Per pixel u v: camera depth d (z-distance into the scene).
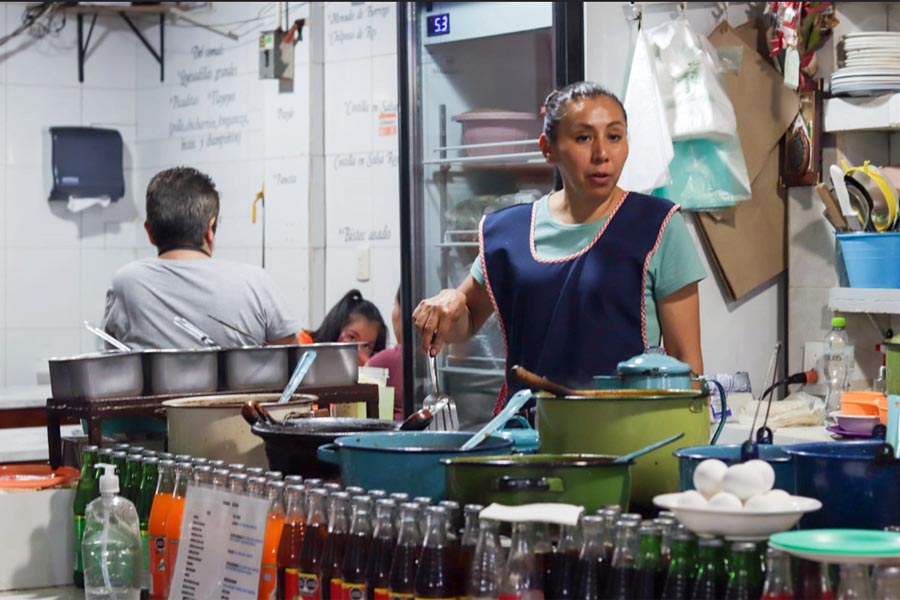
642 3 4.20
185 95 7.50
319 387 3.15
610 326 2.82
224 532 2.19
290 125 6.61
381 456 1.99
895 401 1.92
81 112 7.77
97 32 7.79
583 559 1.69
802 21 4.25
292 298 6.63
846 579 1.47
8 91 7.59
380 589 1.85
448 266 4.46
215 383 3.05
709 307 4.36
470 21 4.33
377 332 5.41
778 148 4.39
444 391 4.39
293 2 6.60
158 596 2.40
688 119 4.07
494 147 4.35
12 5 7.57
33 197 7.67
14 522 2.68
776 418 3.69
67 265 7.75
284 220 6.66
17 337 7.64
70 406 2.86
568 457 1.90
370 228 6.33
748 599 1.55
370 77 6.30
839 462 1.69
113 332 3.80
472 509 1.77
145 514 2.51
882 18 4.37
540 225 2.95
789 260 4.41
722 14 4.32
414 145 4.41
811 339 4.38
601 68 4.14
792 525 1.60
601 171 2.79
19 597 2.59
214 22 7.26
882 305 3.90
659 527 1.68
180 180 3.80
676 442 2.02
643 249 2.82
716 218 4.30
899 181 4.21
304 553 2.01
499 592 1.71
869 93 4.16
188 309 3.73
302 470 2.31
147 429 3.03
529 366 2.91
